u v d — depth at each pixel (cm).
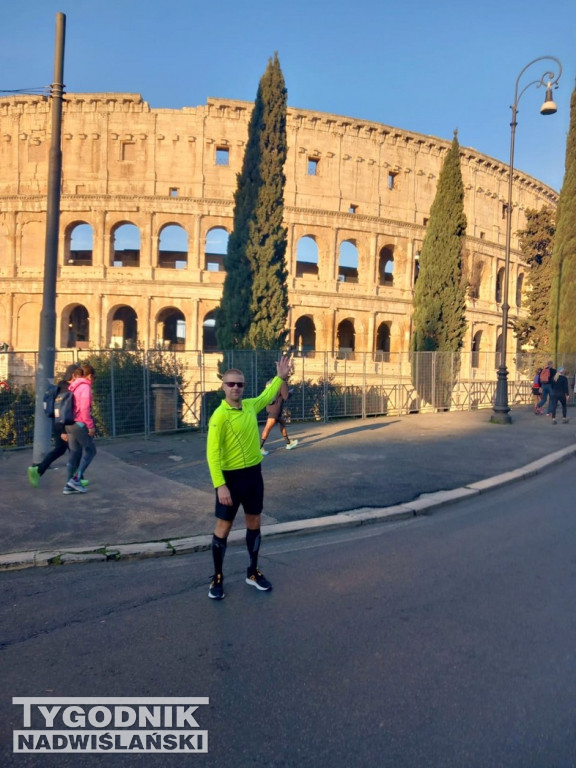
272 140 1972
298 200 4431
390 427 1736
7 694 362
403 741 309
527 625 459
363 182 4612
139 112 4206
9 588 545
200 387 1911
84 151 4216
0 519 745
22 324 4250
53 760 300
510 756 296
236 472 524
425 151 4850
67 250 4234
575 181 2994
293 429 1678
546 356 3092
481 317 5106
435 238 2581
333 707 343
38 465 910
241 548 668
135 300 4194
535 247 4088
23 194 4197
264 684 370
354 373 2122
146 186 4209
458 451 1315
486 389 2642
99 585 552
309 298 4425
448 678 376
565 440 1529
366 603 505
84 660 404
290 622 466
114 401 1469
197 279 4222
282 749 304
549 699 350
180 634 445
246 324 1959
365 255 4619
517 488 1016
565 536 720
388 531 745
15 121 4219
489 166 5219
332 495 894
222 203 4225
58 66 1032
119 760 299
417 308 2638
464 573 583
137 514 777
